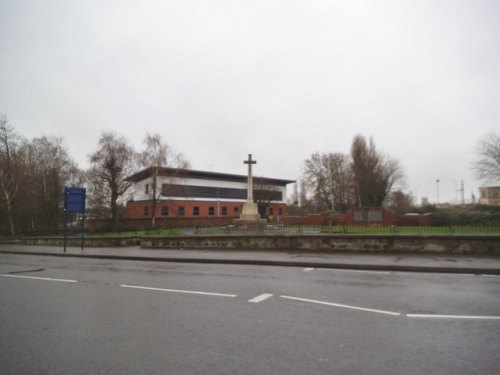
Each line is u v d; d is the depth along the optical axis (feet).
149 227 131.64
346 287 26.73
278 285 27.76
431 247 44.01
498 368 12.07
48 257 56.59
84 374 11.87
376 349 13.85
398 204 248.93
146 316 18.90
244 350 13.84
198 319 18.20
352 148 192.75
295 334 15.71
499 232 49.21
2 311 20.30
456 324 17.12
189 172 193.36
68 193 62.85
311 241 50.21
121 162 129.59
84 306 21.36
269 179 224.74
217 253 50.24
